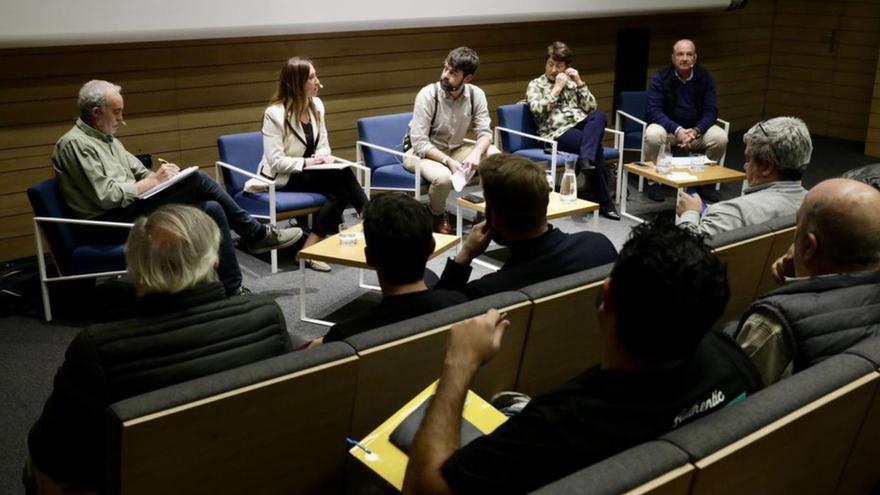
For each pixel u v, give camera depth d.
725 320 2.89
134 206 4.00
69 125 4.74
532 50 6.85
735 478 1.35
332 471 1.88
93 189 3.88
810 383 1.50
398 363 1.85
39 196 3.81
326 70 5.77
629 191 6.34
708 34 8.16
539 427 1.24
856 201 1.88
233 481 1.69
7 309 4.01
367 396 1.84
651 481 1.20
